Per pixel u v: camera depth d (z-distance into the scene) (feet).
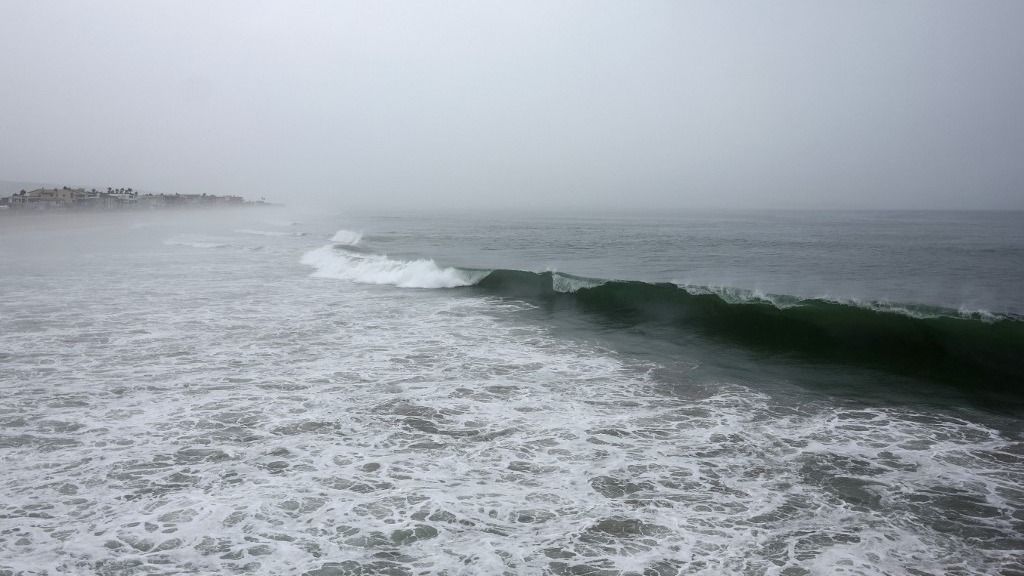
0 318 44.27
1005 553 14.34
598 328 43.01
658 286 48.47
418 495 17.26
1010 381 29.43
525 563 13.84
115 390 27.17
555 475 18.75
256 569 13.47
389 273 67.82
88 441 21.11
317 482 18.04
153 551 14.14
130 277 70.18
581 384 28.96
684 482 18.29
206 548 14.32
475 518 15.96
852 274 62.90
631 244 111.96
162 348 35.45
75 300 52.90
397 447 20.90
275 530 15.20
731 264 74.54
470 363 32.83
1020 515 16.22
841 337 37.65
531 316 47.44
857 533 15.31
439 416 24.16
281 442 21.24
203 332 40.06
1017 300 46.01
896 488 17.93
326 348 35.99
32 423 22.88
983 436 22.31
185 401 25.70
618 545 14.67
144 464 19.20
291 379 29.27
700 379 30.07
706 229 173.37
